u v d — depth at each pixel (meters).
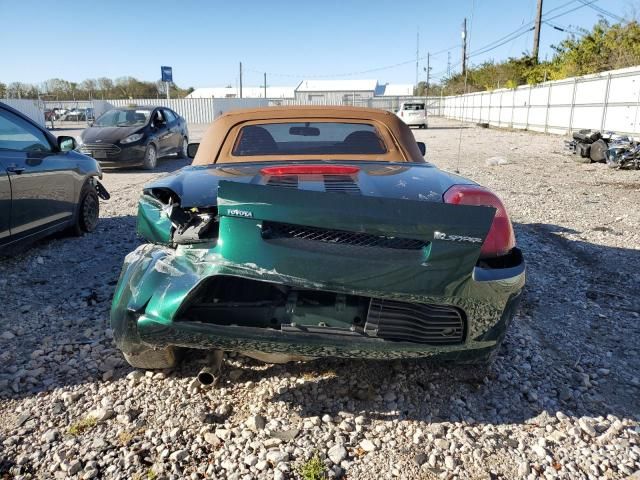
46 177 5.16
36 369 3.00
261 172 2.84
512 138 22.92
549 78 34.12
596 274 4.75
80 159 6.03
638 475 2.21
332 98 58.75
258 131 3.59
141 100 45.16
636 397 2.79
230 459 2.29
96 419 2.55
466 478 2.19
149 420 2.55
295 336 2.34
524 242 5.84
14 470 2.21
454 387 2.83
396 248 2.24
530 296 4.20
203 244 2.37
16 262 5.04
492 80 48.94
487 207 2.20
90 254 5.36
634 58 27.00
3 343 3.33
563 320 3.76
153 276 2.44
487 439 2.43
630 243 5.80
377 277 2.20
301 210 2.17
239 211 2.20
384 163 3.23
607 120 19.38
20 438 2.41
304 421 2.54
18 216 4.71
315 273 2.20
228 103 45.59
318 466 2.24
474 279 2.29
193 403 2.68
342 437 2.43
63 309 3.88
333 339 2.33
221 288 2.46
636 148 12.15
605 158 12.98
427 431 2.48
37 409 2.64
